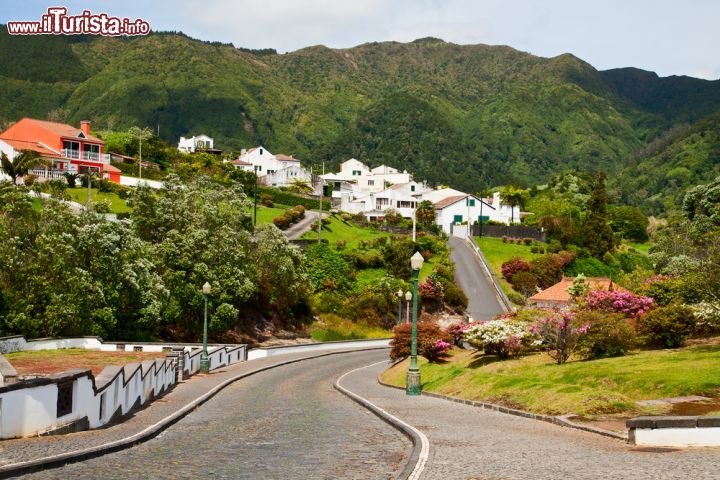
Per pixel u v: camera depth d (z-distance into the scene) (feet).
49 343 130.21
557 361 104.53
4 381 64.54
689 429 51.11
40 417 52.06
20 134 317.01
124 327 150.10
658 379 79.97
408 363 134.82
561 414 67.97
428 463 43.47
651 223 458.91
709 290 111.65
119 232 149.28
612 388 82.07
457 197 414.21
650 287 139.74
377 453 48.26
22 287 134.31
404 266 284.82
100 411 61.41
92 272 141.69
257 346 197.16
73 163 311.88
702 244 220.84
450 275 282.97
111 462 43.70
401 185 451.94
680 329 107.86
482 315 256.93
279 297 219.61
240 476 39.96
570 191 517.96
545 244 351.46
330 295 252.62
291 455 47.11
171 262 167.63
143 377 80.74
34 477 38.70
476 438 54.49
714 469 40.91
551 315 110.63
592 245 348.38
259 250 204.03
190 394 94.32
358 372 146.20
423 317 255.70
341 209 418.51
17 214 140.97
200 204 187.52
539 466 42.52
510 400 79.05
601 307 127.34
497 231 370.94
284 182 469.98
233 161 500.74
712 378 77.92
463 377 97.86
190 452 47.98
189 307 172.65
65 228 140.97
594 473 40.22
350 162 558.56
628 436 52.42
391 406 81.20
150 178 342.44
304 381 125.59
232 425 63.62
